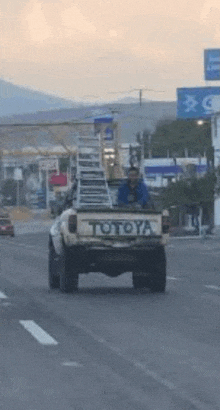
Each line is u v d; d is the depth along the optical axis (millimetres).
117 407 7652
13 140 127938
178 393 8258
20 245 53938
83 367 9609
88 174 20547
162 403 7824
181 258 35219
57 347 11031
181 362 9961
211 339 11781
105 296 18219
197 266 29812
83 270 18984
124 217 18672
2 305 16297
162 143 148875
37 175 180250
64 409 7559
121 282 22578
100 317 14328
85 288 20469
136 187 19953
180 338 11883
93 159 27891
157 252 18953
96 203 20094
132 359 10148
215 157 81562
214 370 9461
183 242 54625
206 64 101688
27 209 148750
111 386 8578
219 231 67375
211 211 66938
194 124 149375
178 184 66250
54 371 9359
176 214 66062
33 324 13312
